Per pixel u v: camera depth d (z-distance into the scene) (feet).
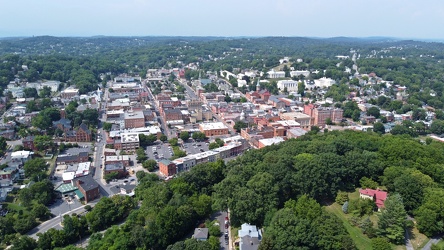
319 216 621.31
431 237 638.12
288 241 571.69
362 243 617.21
